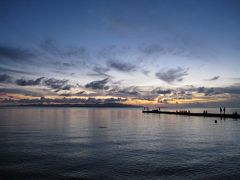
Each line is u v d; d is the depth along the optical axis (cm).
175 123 5928
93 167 1862
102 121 7031
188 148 2570
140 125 5491
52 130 4403
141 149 2534
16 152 2384
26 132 4047
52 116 10050
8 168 1830
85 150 2491
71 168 1834
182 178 1616
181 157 2166
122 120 7494
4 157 2170
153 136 3525
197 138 3269
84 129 4603
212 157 2158
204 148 2562
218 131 4059
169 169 1806
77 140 3158
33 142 2986
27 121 6812
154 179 1598
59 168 1833
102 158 2141
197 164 1934
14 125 5456
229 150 2453
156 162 2002
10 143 2908
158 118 8438
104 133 3947
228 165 1903
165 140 3127
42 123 6097
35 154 2297
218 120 6725
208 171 1755
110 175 1677
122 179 1602
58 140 3153
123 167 1861
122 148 2594
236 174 1688
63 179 1597
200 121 6481
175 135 3612
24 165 1911
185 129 4450
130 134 3791
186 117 8694
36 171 1759
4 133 3903
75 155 2256
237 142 2927
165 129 4509
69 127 5031
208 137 3353
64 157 2175
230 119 7088
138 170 1788
